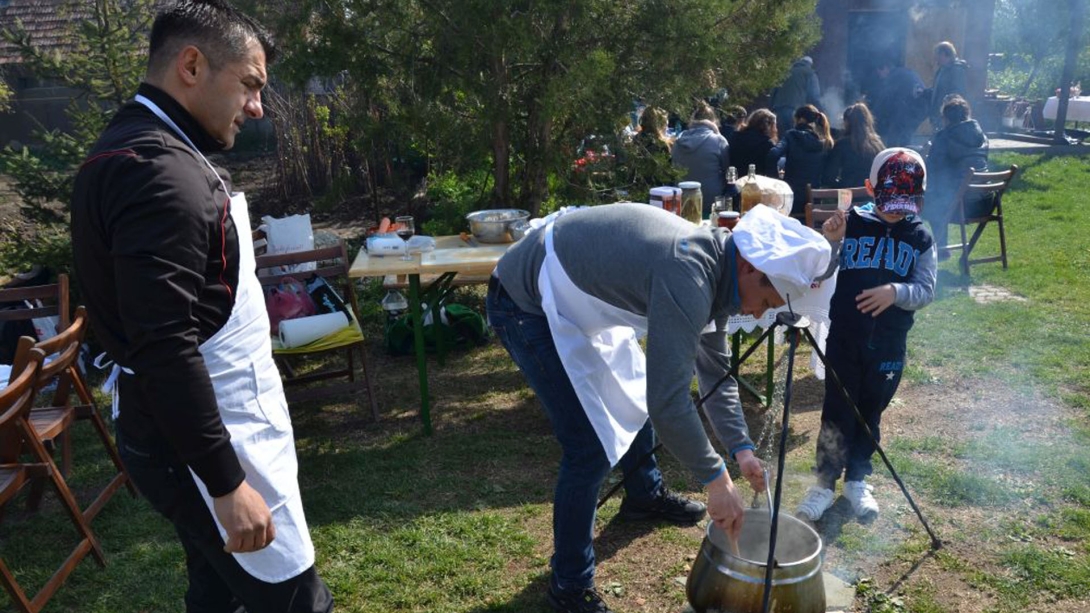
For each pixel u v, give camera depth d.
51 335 5.33
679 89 5.85
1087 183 9.78
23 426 3.01
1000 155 11.97
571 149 6.40
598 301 2.48
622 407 2.77
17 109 13.15
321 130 10.00
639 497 3.43
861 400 3.39
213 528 1.96
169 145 1.70
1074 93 16.22
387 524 3.51
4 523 3.64
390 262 4.32
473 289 6.44
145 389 1.64
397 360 5.48
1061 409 4.38
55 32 12.18
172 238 1.63
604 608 2.88
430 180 8.96
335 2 5.64
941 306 6.02
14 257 5.82
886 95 10.16
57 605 3.06
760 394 4.67
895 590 2.99
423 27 5.78
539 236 2.67
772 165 7.20
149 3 6.18
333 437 4.38
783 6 6.05
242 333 1.93
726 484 2.31
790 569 2.27
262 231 5.23
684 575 3.12
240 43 1.82
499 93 5.71
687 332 2.20
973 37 12.77
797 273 2.17
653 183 6.66
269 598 2.04
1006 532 3.31
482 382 5.07
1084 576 2.99
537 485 3.82
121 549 3.42
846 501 3.60
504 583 3.11
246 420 1.95
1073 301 6.00
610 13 5.69
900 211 3.21
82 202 1.68
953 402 4.54
